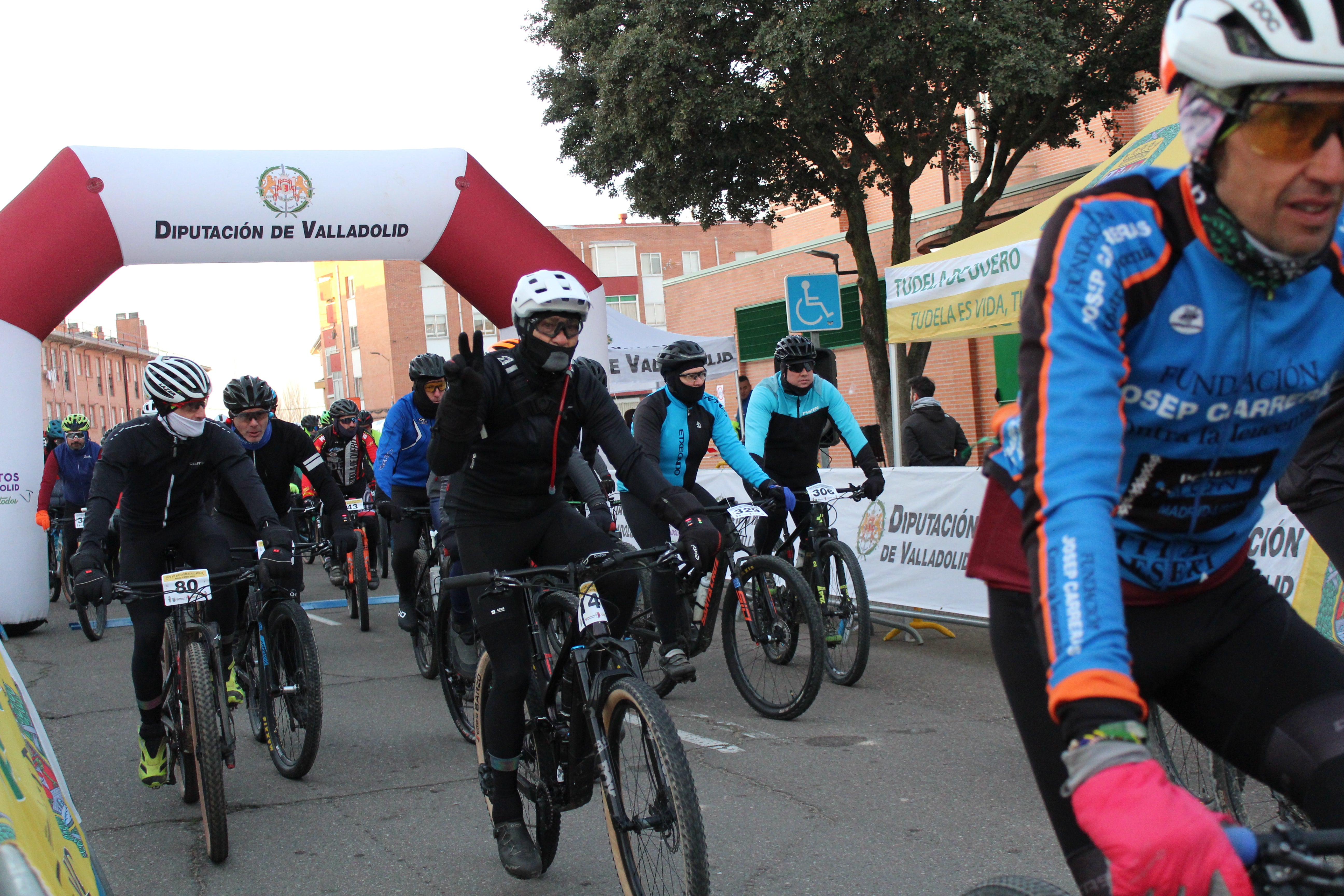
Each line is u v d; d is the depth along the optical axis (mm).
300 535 10172
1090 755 1036
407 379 55875
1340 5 1084
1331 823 1313
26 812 1618
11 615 8633
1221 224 1222
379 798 4238
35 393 8562
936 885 3152
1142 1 12352
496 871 3441
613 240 57688
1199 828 975
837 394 5992
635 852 2816
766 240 60375
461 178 9539
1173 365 1294
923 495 6715
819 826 3672
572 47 13672
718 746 4738
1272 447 1414
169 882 3475
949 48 11219
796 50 11516
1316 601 4199
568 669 3057
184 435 4246
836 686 5805
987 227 14875
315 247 9148
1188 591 1507
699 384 5383
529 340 3092
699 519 2990
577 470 4805
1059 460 1162
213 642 3910
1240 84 1121
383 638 8016
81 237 8391
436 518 6074
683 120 12523
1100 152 17516
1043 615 1132
